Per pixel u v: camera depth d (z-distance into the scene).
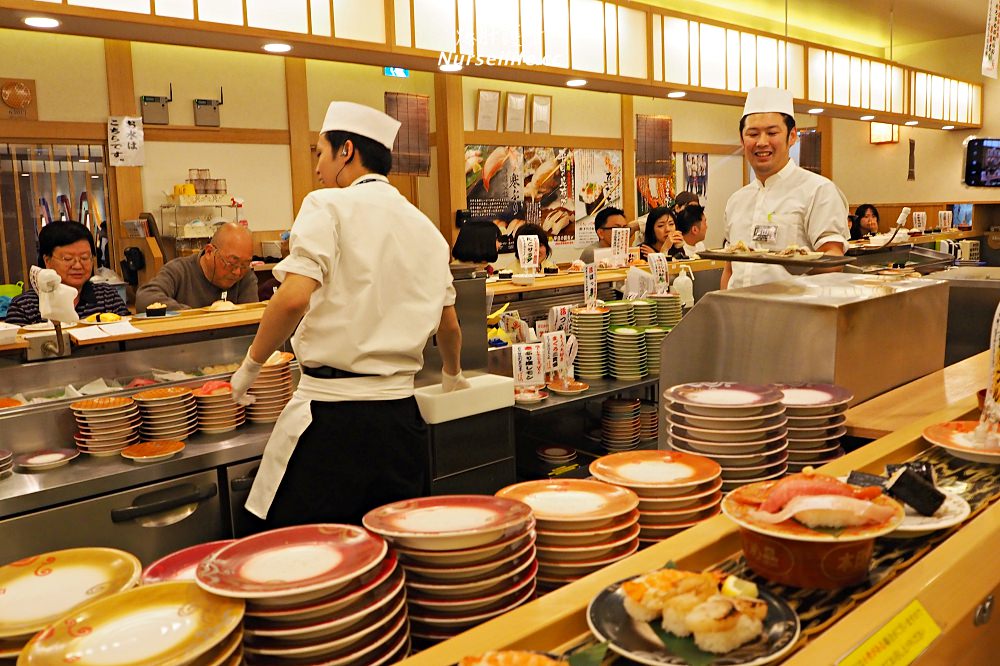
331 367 2.03
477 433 2.75
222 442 2.55
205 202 5.74
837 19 9.44
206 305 3.97
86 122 5.53
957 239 9.03
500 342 3.29
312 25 3.37
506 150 7.65
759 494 1.08
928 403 1.82
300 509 2.05
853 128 11.69
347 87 6.90
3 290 4.84
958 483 1.33
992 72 2.84
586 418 3.81
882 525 0.97
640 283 4.02
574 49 4.59
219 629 0.82
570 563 1.12
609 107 8.56
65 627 0.84
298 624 0.88
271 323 1.96
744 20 9.00
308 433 2.03
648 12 5.06
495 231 4.97
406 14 3.72
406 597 1.03
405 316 2.06
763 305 1.81
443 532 0.99
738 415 1.43
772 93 2.95
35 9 2.71
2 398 2.47
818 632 0.88
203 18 3.06
